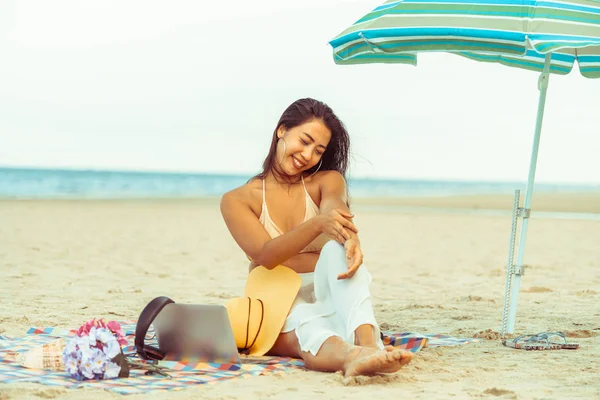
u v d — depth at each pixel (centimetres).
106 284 770
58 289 713
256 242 385
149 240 1307
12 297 641
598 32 362
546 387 328
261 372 347
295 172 399
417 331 505
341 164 421
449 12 382
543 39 356
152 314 361
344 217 360
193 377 336
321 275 362
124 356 338
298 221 399
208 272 916
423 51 389
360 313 340
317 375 344
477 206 2611
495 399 304
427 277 897
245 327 379
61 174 4494
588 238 1435
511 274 463
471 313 596
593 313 595
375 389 318
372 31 397
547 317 571
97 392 303
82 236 1327
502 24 367
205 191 3722
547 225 1719
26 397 292
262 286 391
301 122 395
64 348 339
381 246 1287
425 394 310
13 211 1844
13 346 399
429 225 1731
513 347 429
